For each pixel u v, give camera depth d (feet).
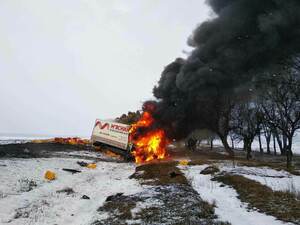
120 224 27.37
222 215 31.04
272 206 34.19
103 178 58.23
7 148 92.22
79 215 31.78
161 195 39.14
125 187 47.70
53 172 57.98
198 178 58.59
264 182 50.16
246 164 80.28
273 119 101.35
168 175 59.16
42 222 28.55
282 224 27.61
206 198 39.47
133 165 87.35
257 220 29.12
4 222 28.14
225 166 73.46
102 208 33.71
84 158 92.68
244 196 40.81
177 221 28.07
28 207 33.55
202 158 119.75
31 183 45.93
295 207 33.14
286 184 48.73
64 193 41.50
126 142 109.29
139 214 30.63
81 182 52.08
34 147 105.91
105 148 119.55
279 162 109.09
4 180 45.34
